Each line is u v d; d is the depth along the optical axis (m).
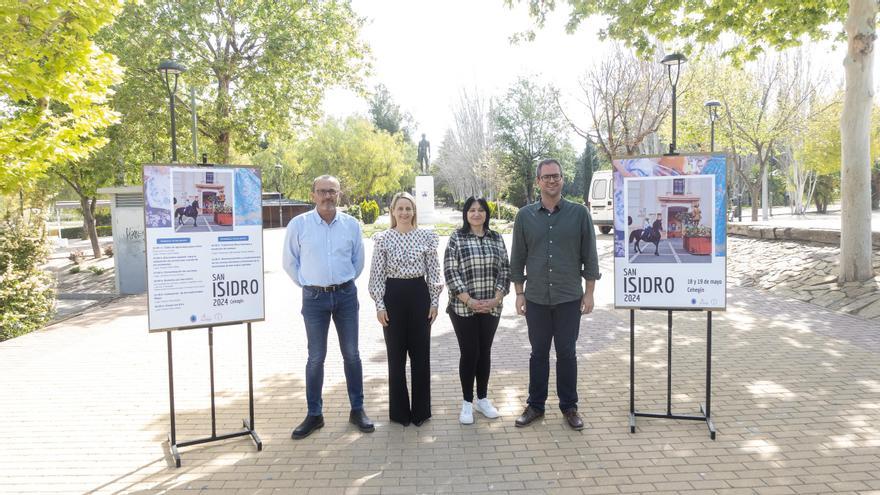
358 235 4.52
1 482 3.66
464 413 4.46
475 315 4.43
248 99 18.86
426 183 34.97
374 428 4.37
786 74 27.09
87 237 43.28
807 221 25.77
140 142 20.50
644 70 22.28
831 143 29.20
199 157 22.08
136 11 16.95
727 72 25.30
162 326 3.98
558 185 4.27
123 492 3.50
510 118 47.22
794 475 3.52
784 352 6.25
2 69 6.26
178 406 5.03
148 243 3.91
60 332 8.30
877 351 6.20
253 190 4.23
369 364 6.25
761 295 9.77
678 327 7.59
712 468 3.63
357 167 53.50
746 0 10.93
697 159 4.14
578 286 4.34
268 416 4.75
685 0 11.24
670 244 4.22
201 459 3.94
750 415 4.49
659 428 4.29
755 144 26.48
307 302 4.37
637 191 4.25
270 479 3.62
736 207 34.62
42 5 6.23
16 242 9.34
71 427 4.58
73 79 6.94
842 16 10.73
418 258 4.35
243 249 4.21
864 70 8.71
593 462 3.76
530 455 3.89
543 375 4.43
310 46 18.12
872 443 3.94
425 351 4.41
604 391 5.14
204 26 17.16
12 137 6.98
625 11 11.31
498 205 38.50
